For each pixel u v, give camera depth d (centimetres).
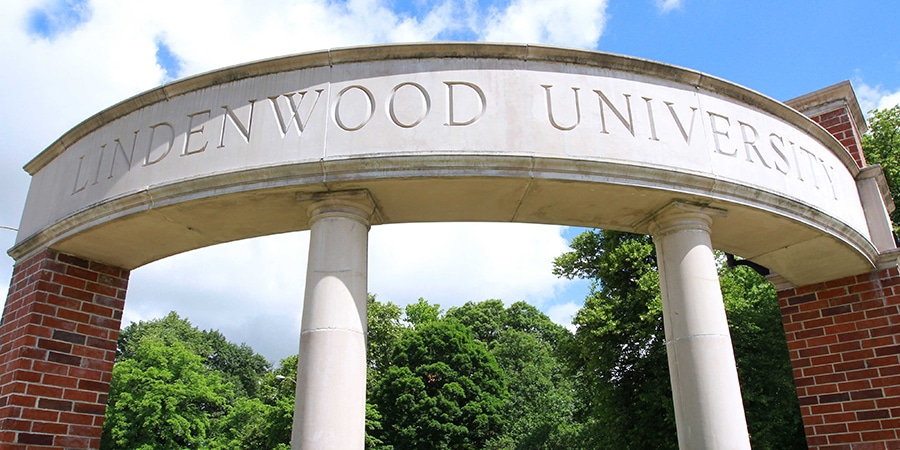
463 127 532
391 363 3753
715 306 547
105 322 682
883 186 815
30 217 696
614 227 629
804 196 637
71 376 641
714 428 506
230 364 6688
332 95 550
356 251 525
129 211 572
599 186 539
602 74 577
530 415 3803
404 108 539
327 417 465
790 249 702
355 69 558
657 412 1755
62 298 652
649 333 1775
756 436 1636
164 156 577
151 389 3553
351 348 491
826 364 775
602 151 543
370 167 514
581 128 548
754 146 618
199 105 584
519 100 547
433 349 3669
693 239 568
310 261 521
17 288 670
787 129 663
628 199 567
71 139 674
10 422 586
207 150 559
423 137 527
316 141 532
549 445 3412
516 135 534
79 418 637
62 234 629
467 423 3403
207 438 4053
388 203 564
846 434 740
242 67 572
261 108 560
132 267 713
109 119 637
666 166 550
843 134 858
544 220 613
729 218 614
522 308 5588
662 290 583
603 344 1864
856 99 897
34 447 597
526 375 4109
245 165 537
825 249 700
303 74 564
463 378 3512
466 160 514
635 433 1783
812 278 792
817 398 771
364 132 531
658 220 589
